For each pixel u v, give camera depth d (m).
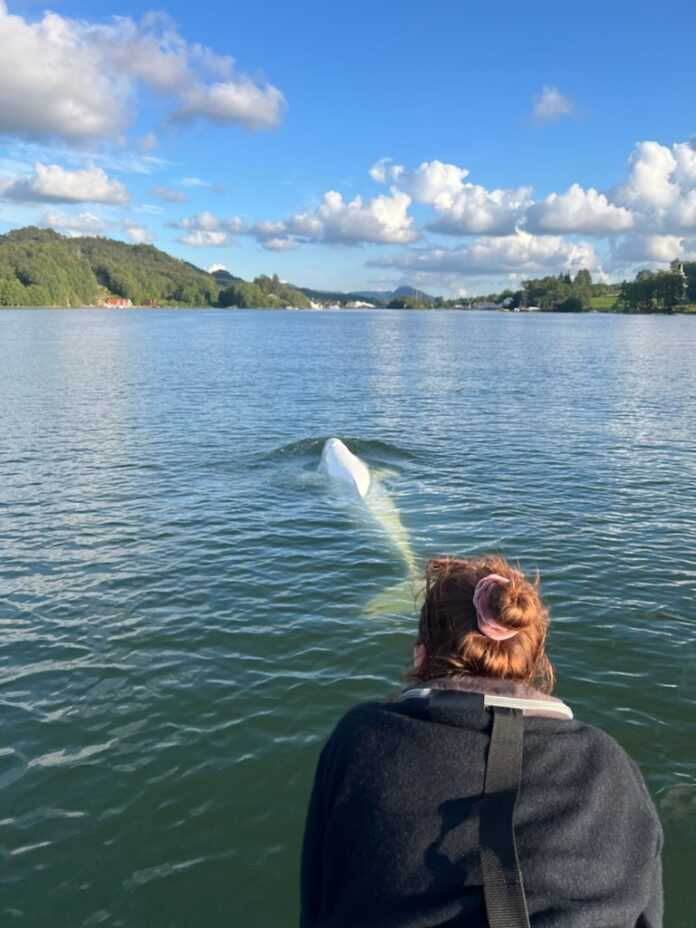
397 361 43.84
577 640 7.42
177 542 10.45
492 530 10.98
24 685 6.62
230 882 4.46
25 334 65.19
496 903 1.73
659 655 7.15
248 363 41.22
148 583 8.95
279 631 7.66
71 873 4.49
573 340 66.56
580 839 1.83
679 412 23.19
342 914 1.88
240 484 13.83
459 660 2.18
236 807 5.08
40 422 20.42
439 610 2.30
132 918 4.19
